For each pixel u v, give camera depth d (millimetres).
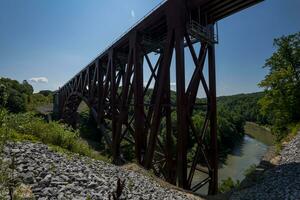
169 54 15797
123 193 7297
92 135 58000
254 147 71625
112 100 24672
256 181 15164
